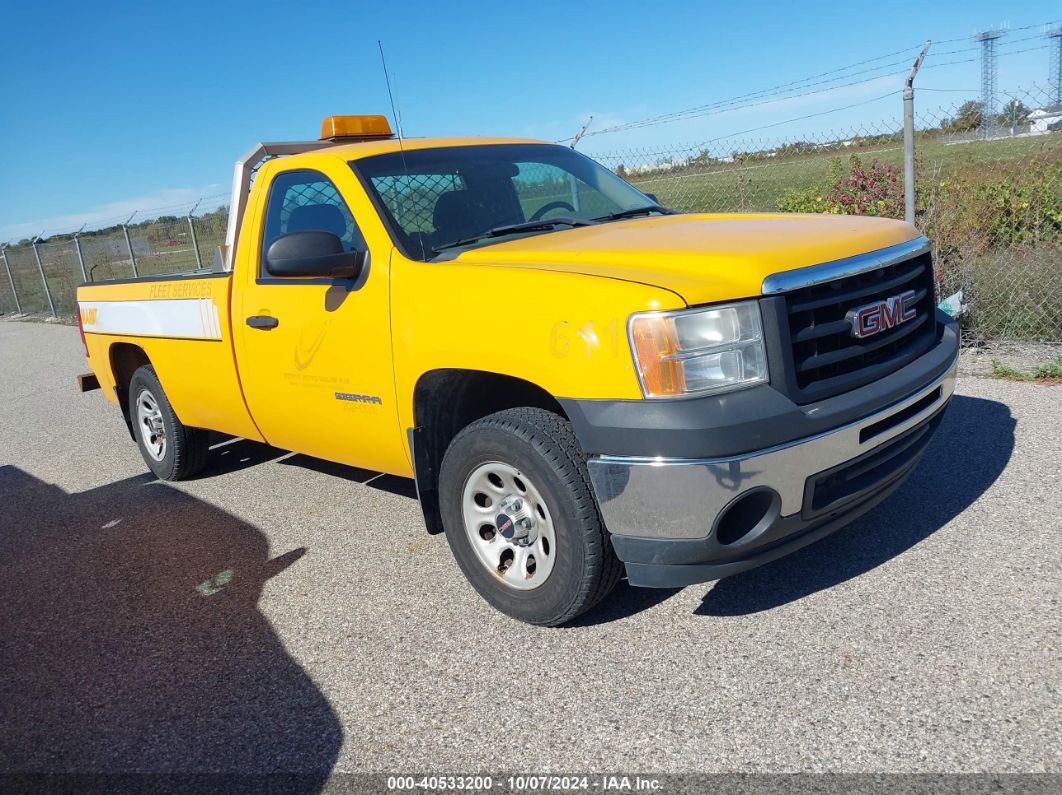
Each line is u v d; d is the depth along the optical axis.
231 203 5.24
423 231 3.93
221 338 4.76
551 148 4.97
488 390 3.75
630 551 3.02
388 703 3.12
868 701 2.78
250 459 6.45
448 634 3.54
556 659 3.26
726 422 2.78
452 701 3.08
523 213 4.37
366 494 5.38
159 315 5.29
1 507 6.02
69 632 3.97
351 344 3.90
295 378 4.30
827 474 2.98
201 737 3.04
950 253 7.20
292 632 3.71
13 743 3.13
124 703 3.32
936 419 3.65
